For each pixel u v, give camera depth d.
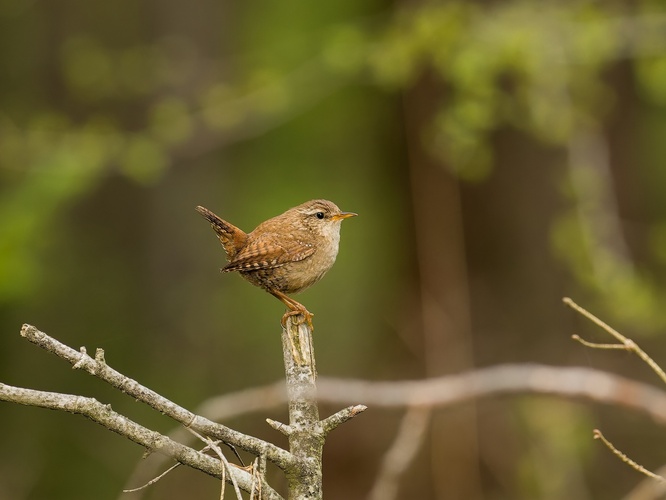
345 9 19.44
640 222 14.20
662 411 9.47
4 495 13.73
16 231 13.87
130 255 17.81
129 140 14.47
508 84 12.81
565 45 12.10
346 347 17.89
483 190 12.60
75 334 16.66
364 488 12.60
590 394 9.54
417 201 12.90
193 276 17.59
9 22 17.89
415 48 12.33
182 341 16.72
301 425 4.70
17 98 17.77
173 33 17.47
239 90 14.29
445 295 12.54
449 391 9.66
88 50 14.38
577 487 11.47
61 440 14.80
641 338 13.21
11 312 16.17
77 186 14.23
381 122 14.47
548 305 12.42
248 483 4.34
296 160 20.05
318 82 15.14
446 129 11.39
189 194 17.77
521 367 10.09
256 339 17.44
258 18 19.52
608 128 13.95
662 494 7.93
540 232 12.47
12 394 3.84
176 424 14.77
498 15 12.54
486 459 11.77
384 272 14.52
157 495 12.39
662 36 12.37
